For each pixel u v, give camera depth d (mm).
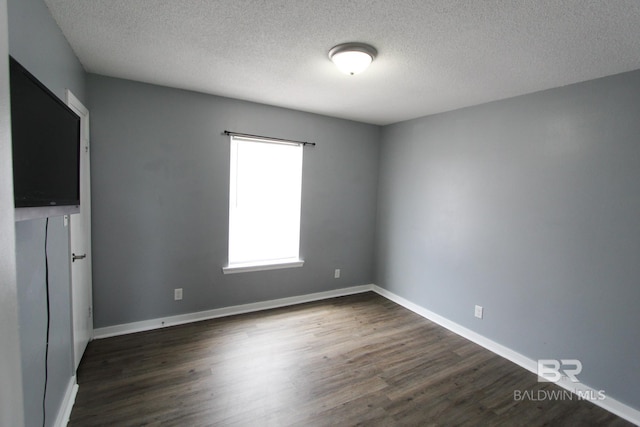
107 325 2721
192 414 1845
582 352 2213
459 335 3061
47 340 1502
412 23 1602
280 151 3541
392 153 3980
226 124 3098
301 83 2602
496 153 2770
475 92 2596
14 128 849
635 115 1963
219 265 3199
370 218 4234
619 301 2035
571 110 2270
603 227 2104
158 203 2848
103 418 1781
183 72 2441
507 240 2682
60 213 1252
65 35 1856
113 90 2586
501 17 1509
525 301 2555
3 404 489
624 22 1492
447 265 3232
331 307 3664
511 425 1885
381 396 2096
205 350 2572
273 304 3582
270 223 3549
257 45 1938
